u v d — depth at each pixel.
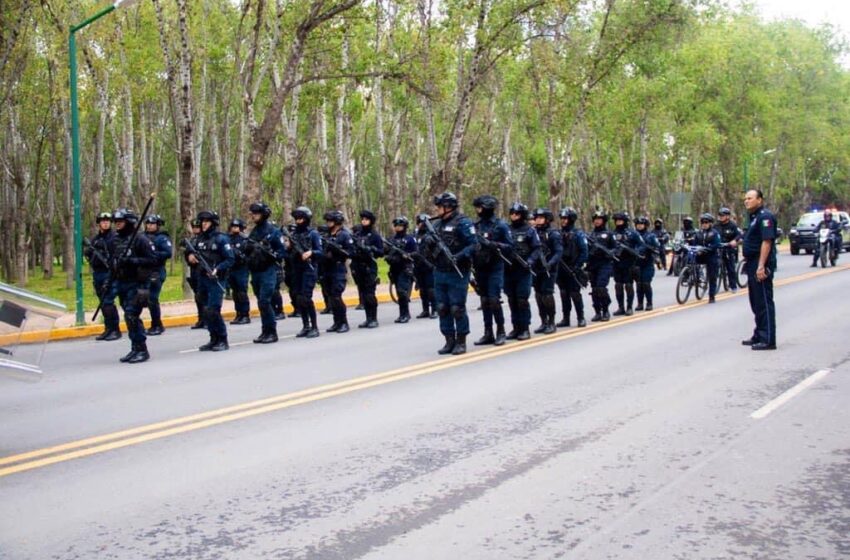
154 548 4.66
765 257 11.02
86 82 32.19
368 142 55.19
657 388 8.80
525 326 12.74
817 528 4.87
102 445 6.79
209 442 6.83
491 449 6.52
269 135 21.36
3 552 4.64
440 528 4.90
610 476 5.82
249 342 13.45
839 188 78.81
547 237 13.44
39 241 53.59
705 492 5.49
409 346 12.40
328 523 5.00
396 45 29.38
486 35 26.28
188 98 20.03
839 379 9.15
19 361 6.62
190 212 20.17
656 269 31.31
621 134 43.59
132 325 11.41
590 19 35.03
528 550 4.57
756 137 51.06
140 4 29.88
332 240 14.44
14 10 22.42
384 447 6.61
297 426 7.32
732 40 46.84
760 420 7.37
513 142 54.88
